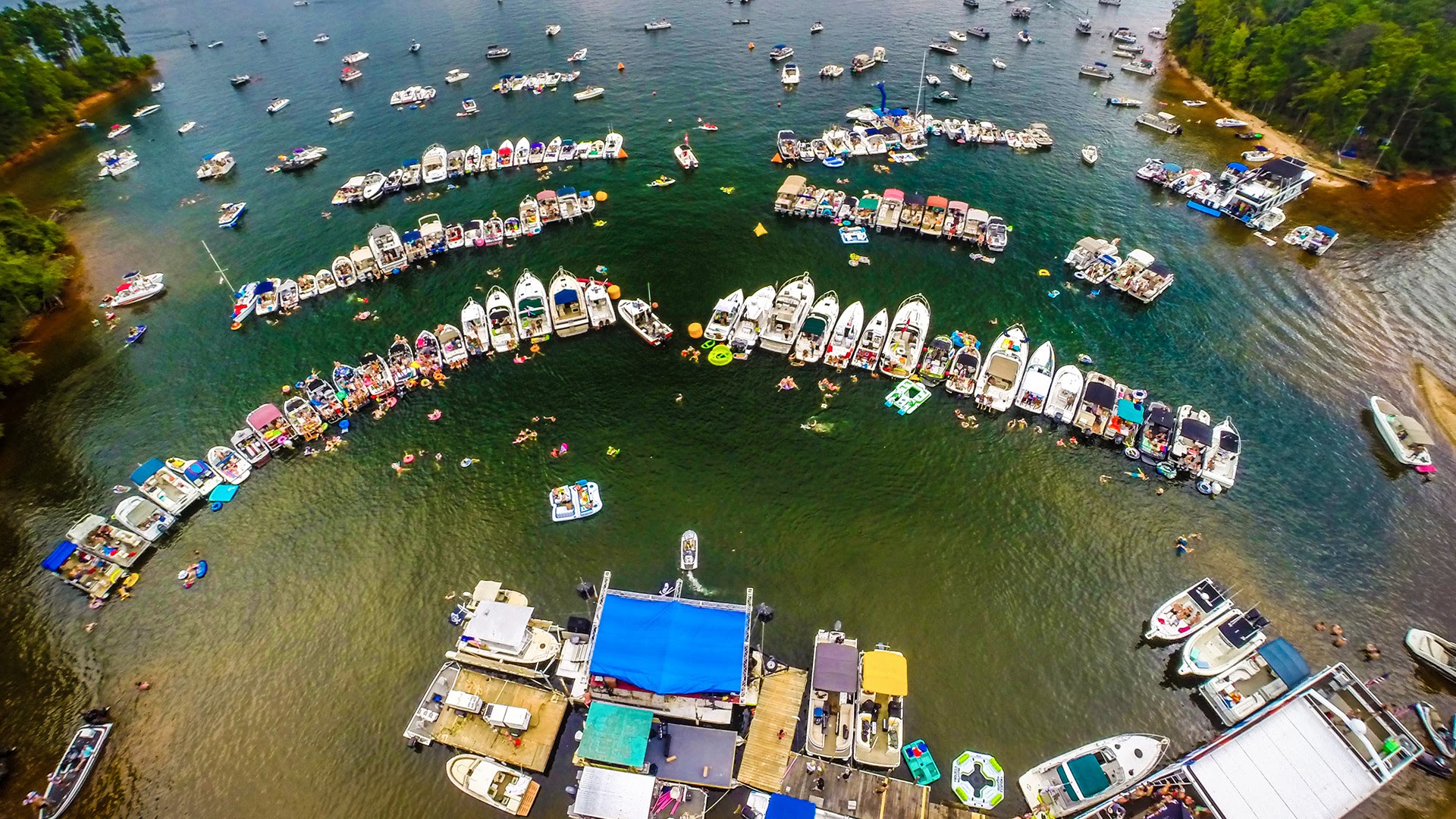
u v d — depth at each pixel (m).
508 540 53.91
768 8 154.75
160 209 94.69
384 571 52.16
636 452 60.09
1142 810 38.00
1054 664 46.25
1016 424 61.38
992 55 131.38
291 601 50.41
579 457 59.78
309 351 70.69
